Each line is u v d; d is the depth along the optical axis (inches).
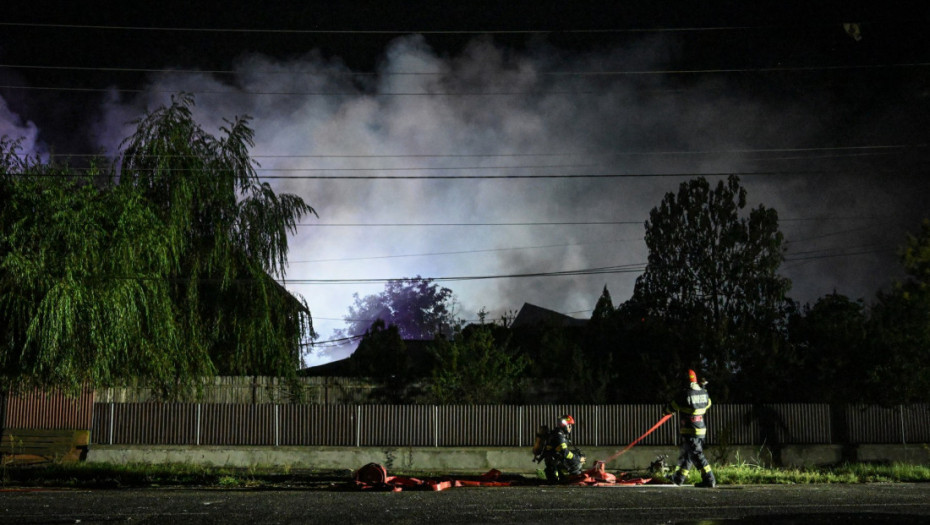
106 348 558.9
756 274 955.3
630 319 990.4
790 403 773.9
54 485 530.3
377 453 737.0
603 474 492.1
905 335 731.4
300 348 800.9
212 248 717.3
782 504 383.6
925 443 757.9
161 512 363.6
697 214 993.5
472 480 522.0
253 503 394.6
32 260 528.4
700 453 467.5
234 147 749.3
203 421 757.3
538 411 767.1
